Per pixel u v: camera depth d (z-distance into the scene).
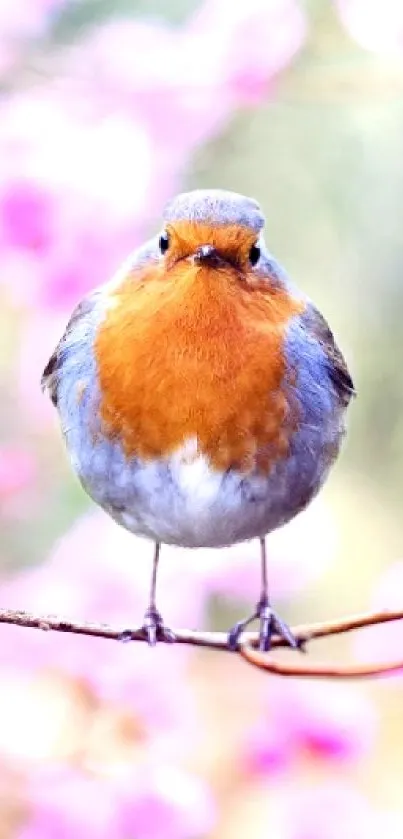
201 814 9.82
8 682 10.77
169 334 7.43
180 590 11.49
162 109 10.98
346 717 10.27
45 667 10.64
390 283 13.64
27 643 10.70
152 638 6.99
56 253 10.59
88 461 7.90
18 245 10.56
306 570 12.06
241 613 13.90
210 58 11.02
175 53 11.03
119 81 10.88
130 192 10.66
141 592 11.28
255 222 7.57
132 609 11.25
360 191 13.18
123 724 10.27
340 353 8.39
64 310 10.74
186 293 7.37
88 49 10.98
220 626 13.80
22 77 10.84
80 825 9.65
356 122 13.02
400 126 12.98
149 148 10.87
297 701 10.27
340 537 15.34
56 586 11.23
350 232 13.34
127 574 11.30
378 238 13.36
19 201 10.53
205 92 10.98
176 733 10.30
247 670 11.82
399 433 14.88
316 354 7.98
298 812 10.24
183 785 9.87
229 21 11.04
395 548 15.52
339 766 10.27
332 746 10.21
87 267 10.64
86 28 12.42
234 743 10.37
